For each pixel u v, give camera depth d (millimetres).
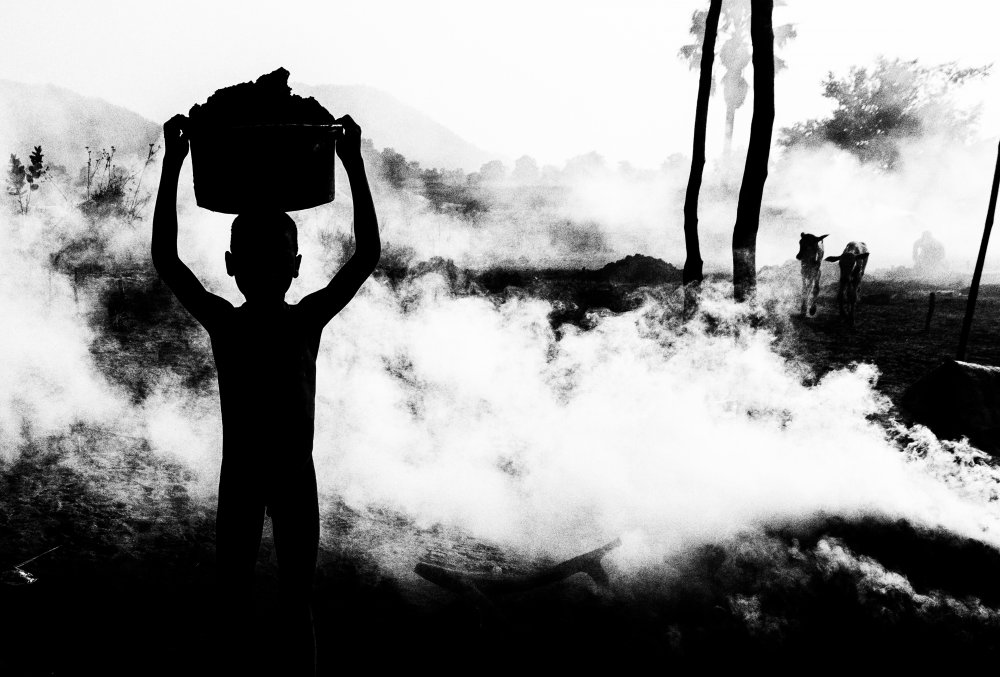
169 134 2330
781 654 3020
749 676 2906
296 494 2350
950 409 5820
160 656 2812
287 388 2332
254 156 2174
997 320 13508
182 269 2348
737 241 7207
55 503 4379
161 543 3926
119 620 3086
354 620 3250
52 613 3111
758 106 6707
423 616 3311
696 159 8273
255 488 2320
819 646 3047
